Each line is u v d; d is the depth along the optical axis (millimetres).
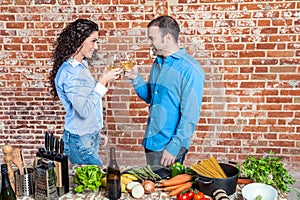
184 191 1725
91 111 2244
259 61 3270
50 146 1808
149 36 2002
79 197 1768
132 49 2086
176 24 1998
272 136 3389
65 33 2459
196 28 3273
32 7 3352
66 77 2352
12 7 3359
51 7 3344
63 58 2438
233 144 3443
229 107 3387
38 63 3471
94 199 1748
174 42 1998
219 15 3229
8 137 3641
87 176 1801
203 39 3289
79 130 2283
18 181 1789
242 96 3352
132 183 1801
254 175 1836
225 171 1881
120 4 3289
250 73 3301
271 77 3285
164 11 3268
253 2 3172
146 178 1898
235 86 3342
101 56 2850
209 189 1738
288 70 3254
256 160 1870
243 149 3441
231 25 3234
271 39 3219
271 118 3357
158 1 3252
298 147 3373
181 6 3248
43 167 1706
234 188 1769
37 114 3582
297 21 3158
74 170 2029
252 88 3326
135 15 3293
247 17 3203
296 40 3193
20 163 1791
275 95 3314
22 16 3375
